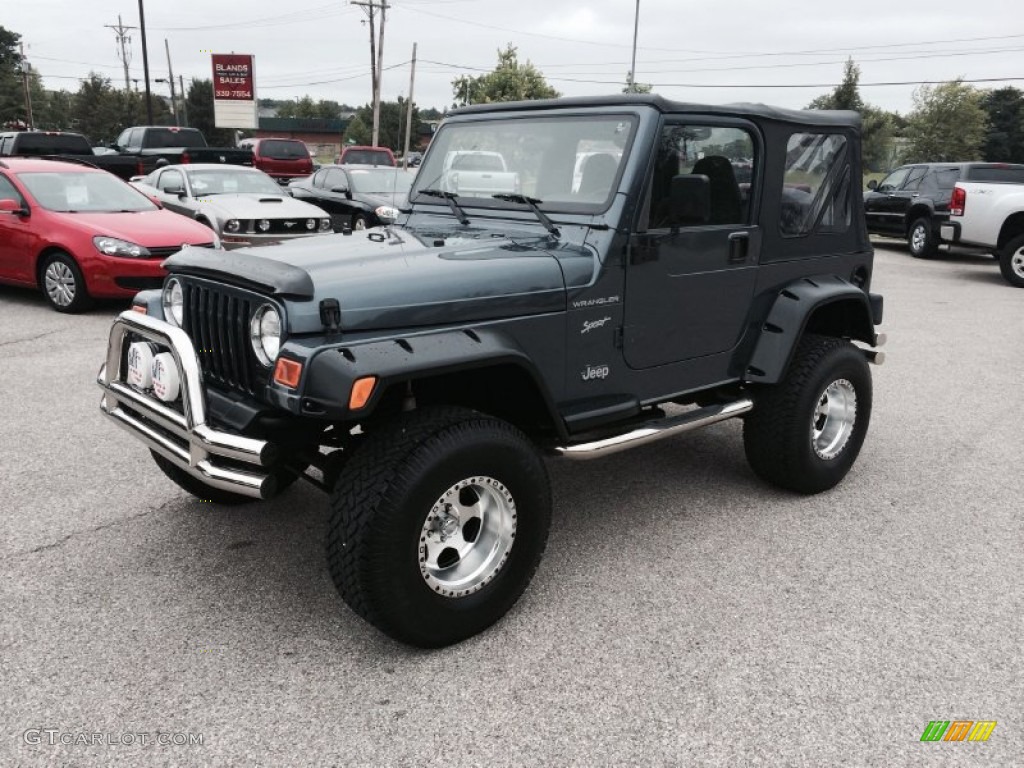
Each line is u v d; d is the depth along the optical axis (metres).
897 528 4.07
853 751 2.50
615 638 3.08
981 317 9.84
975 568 3.67
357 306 2.74
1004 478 4.77
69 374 6.36
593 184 3.46
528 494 3.02
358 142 72.56
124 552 3.65
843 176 4.41
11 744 2.46
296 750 2.46
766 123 3.86
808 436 4.19
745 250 3.90
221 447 2.73
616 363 3.50
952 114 60.47
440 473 2.75
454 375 3.19
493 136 3.83
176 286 3.28
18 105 74.19
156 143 18.92
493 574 3.02
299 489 4.39
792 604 3.34
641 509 4.25
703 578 3.54
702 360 3.88
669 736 2.55
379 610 2.76
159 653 2.92
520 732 2.56
